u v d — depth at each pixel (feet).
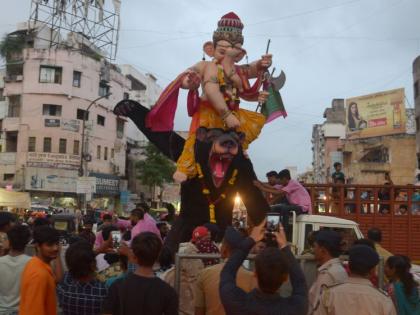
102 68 145.79
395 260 19.10
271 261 10.94
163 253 18.47
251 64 23.71
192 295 15.72
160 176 147.95
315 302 14.33
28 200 81.76
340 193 38.86
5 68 140.05
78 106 138.10
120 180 149.79
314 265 17.11
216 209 22.07
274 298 11.11
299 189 34.53
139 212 28.37
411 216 38.32
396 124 146.41
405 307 18.67
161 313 12.28
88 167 138.82
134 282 12.39
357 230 31.24
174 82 22.97
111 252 20.06
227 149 21.08
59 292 14.35
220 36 22.90
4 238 18.70
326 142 200.23
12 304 15.66
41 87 134.41
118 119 158.71
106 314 12.42
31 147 132.67
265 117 23.94
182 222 22.56
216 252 18.01
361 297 13.34
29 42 140.87
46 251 14.43
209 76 22.29
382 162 146.61
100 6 146.92
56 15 140.05
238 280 13.07
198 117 22.68
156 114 23.66
